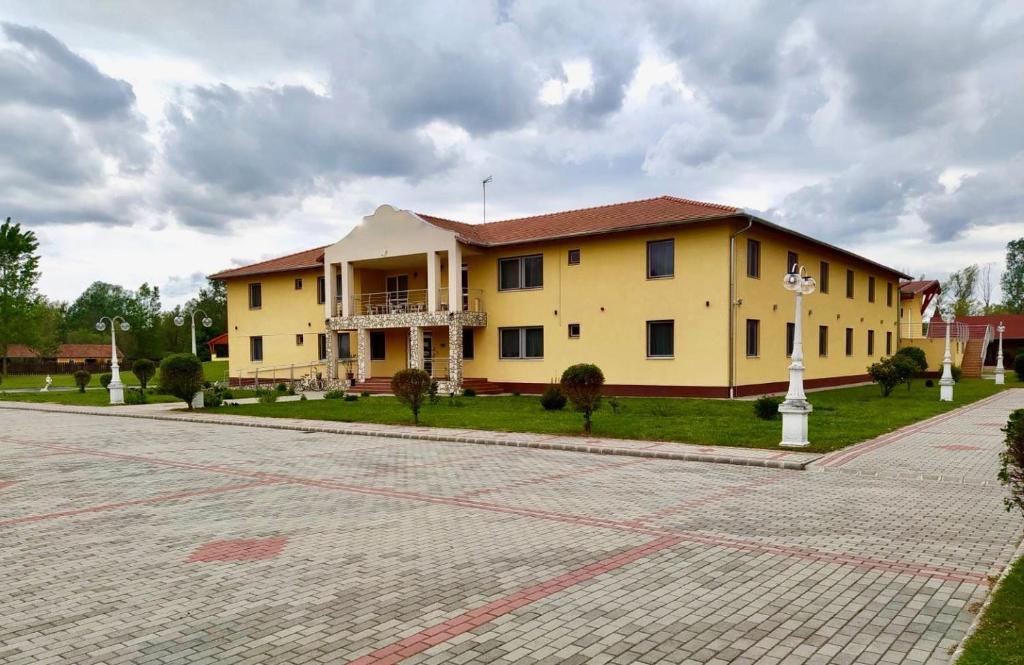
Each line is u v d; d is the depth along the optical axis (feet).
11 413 81.87
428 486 32.83
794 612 16.44
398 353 109.70
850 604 16.93
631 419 55.98
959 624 15.64
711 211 80.28
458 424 55.93
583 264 87.71
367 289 110.83
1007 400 77.15
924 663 13.73
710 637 15.05
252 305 127.34
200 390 78.48
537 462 39.60
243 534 24.30
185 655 14.35
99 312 421.59
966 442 44.09
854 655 14.10
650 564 20.31
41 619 16.48
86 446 49.32
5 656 14.42
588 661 13.89
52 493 32.09
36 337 243.81
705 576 19.16
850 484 32.14
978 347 143.02
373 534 24.09
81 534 24.57
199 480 35.06
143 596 17.99
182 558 21.42
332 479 34.99
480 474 35.88
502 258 95.35
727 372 76.64
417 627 15.71
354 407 73.20
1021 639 13.87
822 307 100.94
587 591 18.03
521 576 19.29
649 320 82.23
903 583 18.42
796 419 41.81
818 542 22.45
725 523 25.07
